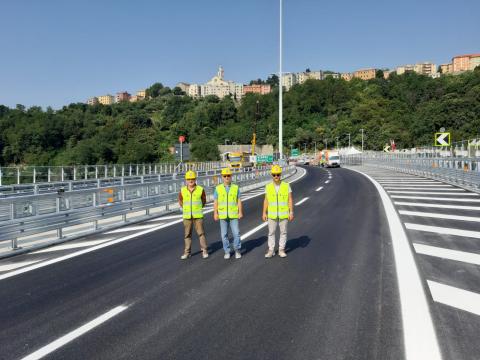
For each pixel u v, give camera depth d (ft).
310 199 60.64
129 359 13.47
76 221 35.73
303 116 536.83
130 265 25.70
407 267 23.58
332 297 18.89
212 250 29.53
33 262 27.12
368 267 23.79
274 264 25.13
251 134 453.99
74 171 109.81
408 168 122.93
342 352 13.61
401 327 15.49
